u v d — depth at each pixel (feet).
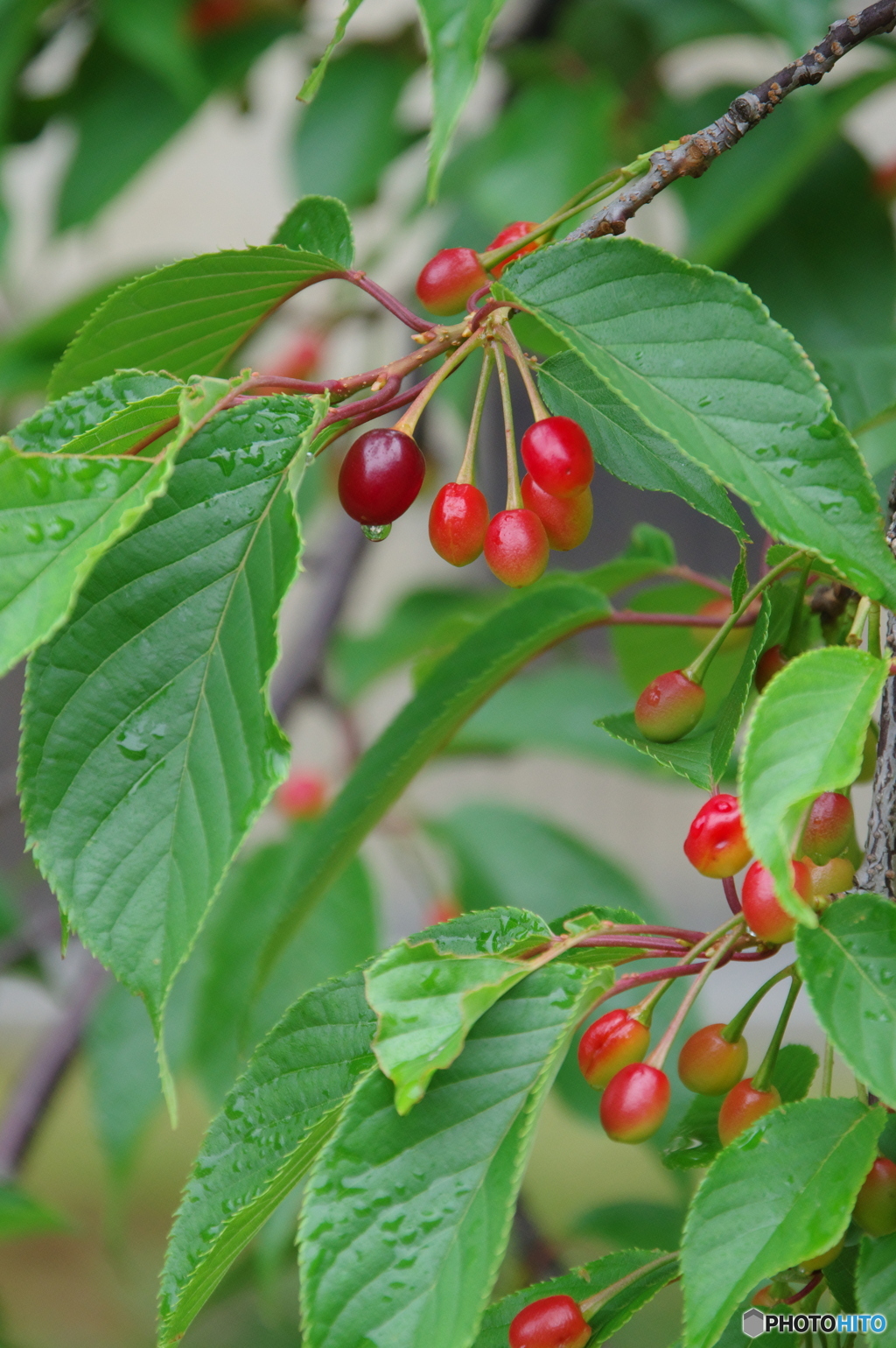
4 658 2.26
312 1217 2.32
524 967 2.37
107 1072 3.75
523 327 2.56
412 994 2.35
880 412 2.72
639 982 2.41
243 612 2.34
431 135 2.39
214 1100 3.48
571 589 2.73
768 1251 2.31
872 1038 2.32
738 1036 2.44
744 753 2.31
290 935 2.80
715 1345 2.43
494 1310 2.45
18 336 3.40
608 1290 2.43
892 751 2.45
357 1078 2.42
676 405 2.35
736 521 2.46
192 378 2.35
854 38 2.43
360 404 2.38
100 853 2.33
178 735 2.34
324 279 2.44
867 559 2.33
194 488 2.35
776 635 2.55
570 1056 3.00
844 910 2.36
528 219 3.48
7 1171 3.91
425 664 2.94
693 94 3.81
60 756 2.33
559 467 2.41
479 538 2.43
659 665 2.87
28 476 2.29
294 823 3.88
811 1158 2.34
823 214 3.27
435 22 2.40
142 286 2.43
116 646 2.34
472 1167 2.33
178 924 2.32
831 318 3.21
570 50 3.84
